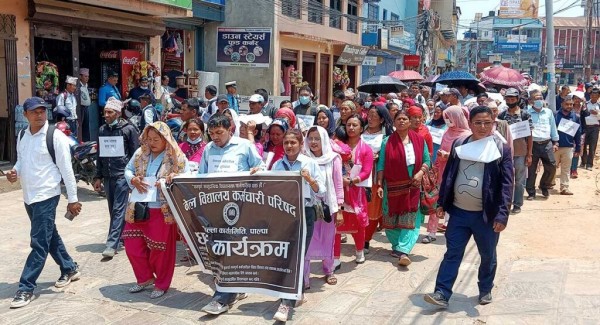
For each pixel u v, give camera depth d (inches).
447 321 202.4
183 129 294.5
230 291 205.8
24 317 205.3
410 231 268.2
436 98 595.5
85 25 474.9
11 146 424.2
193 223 210.8
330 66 962.7
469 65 2812.5
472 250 290.5
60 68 517.0
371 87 548.7
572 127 432.5
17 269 257.3
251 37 732.7
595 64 2952.8
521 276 247.3
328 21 938.1
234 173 203.9
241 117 292.8
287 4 775.7
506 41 3142.2
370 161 256.2
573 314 205.3
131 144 273.1
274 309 214.1
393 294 230.1
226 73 748.0
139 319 204.2
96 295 226.4
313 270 260.7
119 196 272.5
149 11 508.4
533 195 423.5
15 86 424.8
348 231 257.3
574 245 299.7
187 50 733.3
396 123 264.1
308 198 206.5
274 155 250.7
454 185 206.7
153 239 219.3
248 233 203.5
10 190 407.2
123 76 534.6
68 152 222.2
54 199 220.7
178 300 222.2
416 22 1517.0
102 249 285.4
